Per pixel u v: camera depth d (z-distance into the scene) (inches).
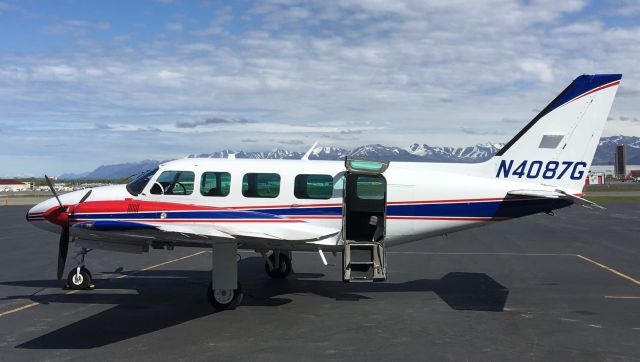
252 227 389.1
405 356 261.1
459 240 800.3
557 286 445.7
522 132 419.8
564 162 414.0
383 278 376.2
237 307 370.6
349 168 391.9
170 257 619.2
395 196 410.0
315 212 406.9
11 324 324.2
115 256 624.1
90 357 260.4
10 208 1678.2
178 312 357.4
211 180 413.4
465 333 302.7
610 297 401.1
